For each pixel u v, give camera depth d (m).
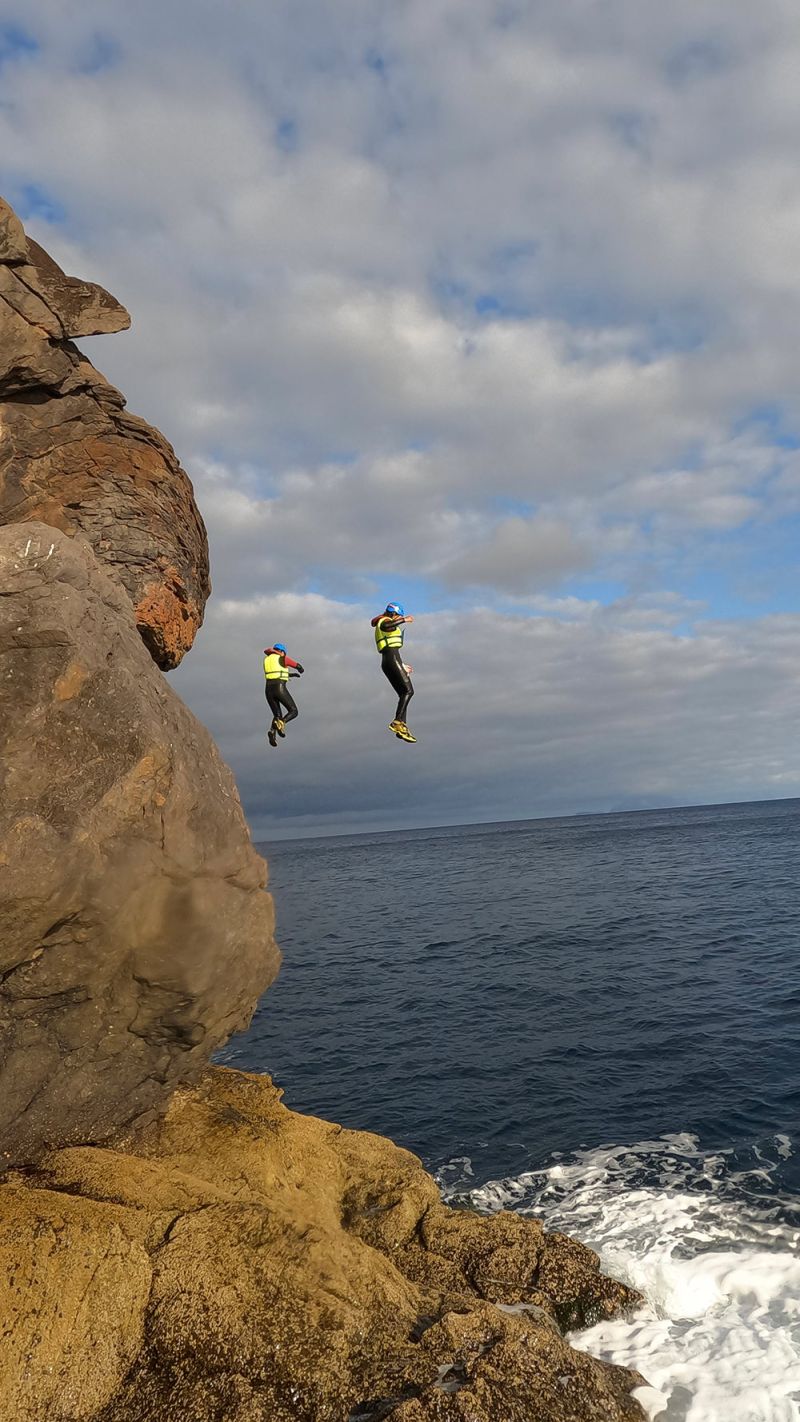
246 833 10.10
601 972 27.95
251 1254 8.17
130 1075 9.71
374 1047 21.86
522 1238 10.08
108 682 8.79
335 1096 18.34
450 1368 7.48
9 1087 8.73
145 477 12.63
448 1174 13.98
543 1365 7.57
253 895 10.05
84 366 11.87
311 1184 10.28
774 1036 19.09
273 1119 11.07
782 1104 15.17
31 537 8.84
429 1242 10.05
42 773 8.27
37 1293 7.30
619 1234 11.36
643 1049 19.28
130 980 8.90
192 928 8.98
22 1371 6.92
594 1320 9.28
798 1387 7.94
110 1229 7.90
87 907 8.12
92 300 11.41
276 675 14.69
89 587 9.40
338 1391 7.16
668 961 28.67
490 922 43.28
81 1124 9.54
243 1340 7.41
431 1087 18.27
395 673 13.32
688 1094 16.23
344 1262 8.62
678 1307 9.52
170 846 8.81
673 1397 7.93
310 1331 7.59
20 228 10.61
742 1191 12.18
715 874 57.03
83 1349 7.18
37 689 8.41
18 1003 8.43
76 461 12.07
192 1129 10.26
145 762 8.66
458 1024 23.28
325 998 28.34
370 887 73.88
